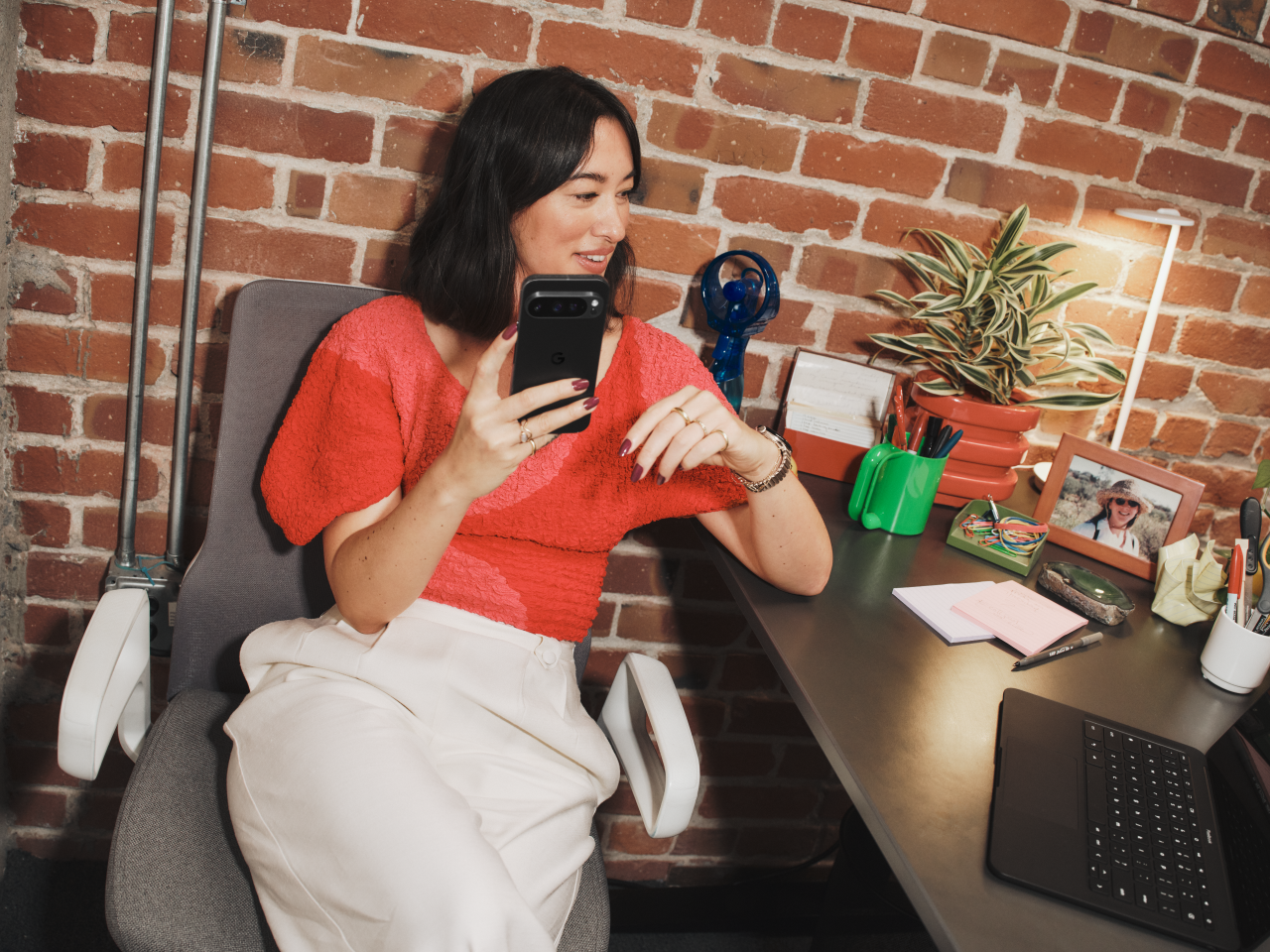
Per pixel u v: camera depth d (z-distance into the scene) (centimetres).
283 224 130
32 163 122
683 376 115
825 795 175
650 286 142
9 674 145
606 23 128
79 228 126
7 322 128
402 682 94
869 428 143
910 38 134
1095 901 68
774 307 132
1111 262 151
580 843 94
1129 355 157
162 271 130
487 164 102
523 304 83
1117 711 96
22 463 135
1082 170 145
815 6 131
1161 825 78
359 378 105
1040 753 84
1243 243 151
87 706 90
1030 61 138
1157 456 164
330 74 125
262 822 84
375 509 104
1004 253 136
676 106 133
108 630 98
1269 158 147
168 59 118
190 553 143
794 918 169
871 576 117
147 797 95
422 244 111
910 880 69
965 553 127
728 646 162
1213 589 114
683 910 167
